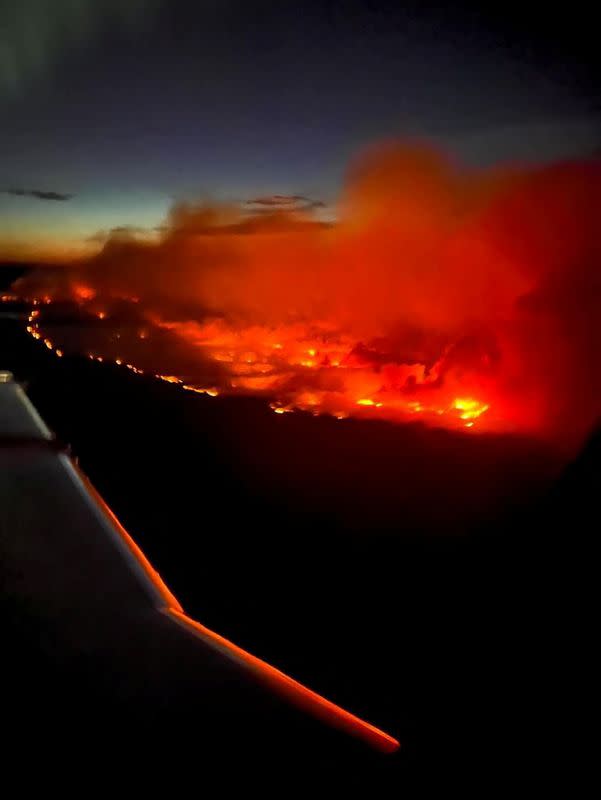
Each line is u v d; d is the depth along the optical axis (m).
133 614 2.90
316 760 2.17
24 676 2.45
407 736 2.55
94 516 3.85
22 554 3.38
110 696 2.37
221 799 2.00
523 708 2.75
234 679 2.50
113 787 2.00
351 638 3.32
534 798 2.19
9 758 2.08
